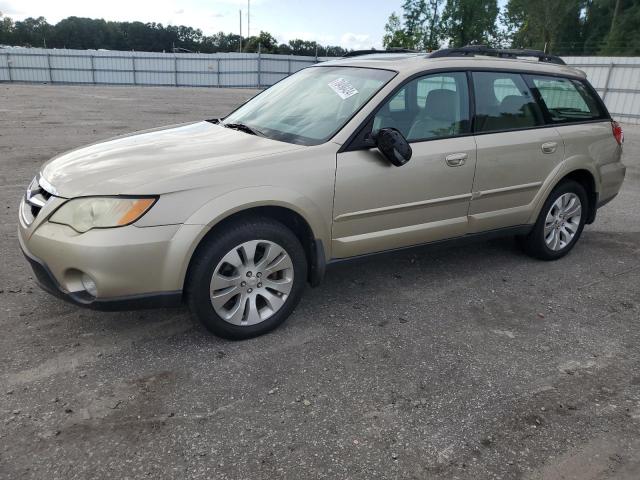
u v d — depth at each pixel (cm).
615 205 737
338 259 367
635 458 252
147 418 263
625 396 300
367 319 376
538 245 487
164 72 4638
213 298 317
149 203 291
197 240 300
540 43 4888
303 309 386
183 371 303
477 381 308
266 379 300
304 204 332
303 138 362
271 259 333
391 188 370
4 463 230
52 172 332
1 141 1020
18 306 367
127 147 358
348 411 276
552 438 263
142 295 298
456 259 499
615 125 527
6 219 550
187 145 356
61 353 314
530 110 457
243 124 405
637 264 506
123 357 314
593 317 395
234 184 311
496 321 382
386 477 234
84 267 286
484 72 430
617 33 4028
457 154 400
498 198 437
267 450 246
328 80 418
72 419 260
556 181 469
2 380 286
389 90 374
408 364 322
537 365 328
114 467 232
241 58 4456
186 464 236
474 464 244
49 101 2017
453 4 5022
